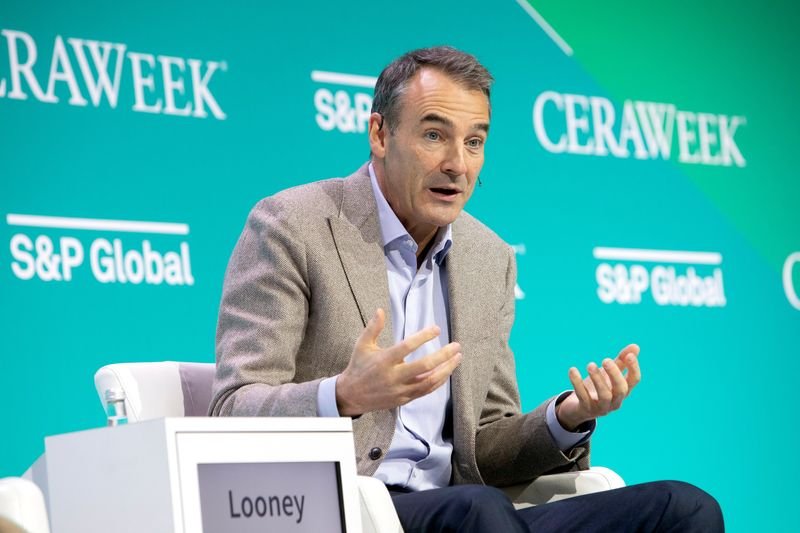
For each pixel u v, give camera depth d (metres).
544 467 7.16
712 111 13.37
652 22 13.16
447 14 12.02
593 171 12.55
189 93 10.52
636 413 12.43
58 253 9.82
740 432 12.95
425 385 5.67
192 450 4.60
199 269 10.39
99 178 10.05
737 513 12.82
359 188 7.13
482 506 5.68
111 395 6.93
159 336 10.14
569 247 12.30
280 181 10.89
